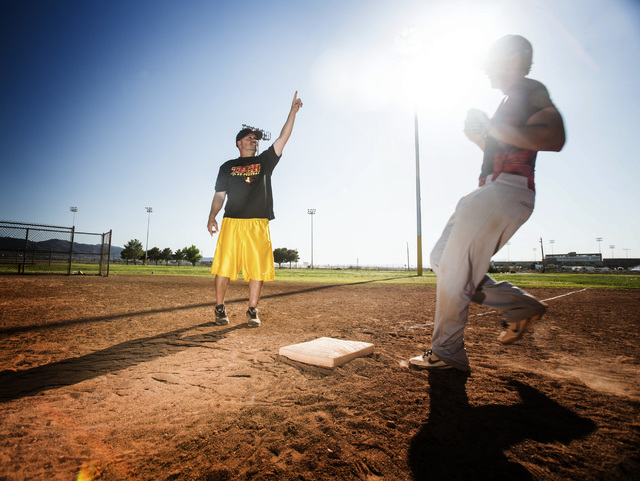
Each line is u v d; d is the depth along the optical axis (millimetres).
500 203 1497
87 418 1159
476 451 956
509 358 1962
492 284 1642
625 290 7758
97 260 22391
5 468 853
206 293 6078
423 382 1538
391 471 873
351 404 1297
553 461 898
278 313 3814
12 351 2016
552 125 1357
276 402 1320
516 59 1609
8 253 12055
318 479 845
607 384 1500
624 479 809
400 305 4680
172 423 1140
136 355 1957
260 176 3031
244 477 852
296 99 3123
